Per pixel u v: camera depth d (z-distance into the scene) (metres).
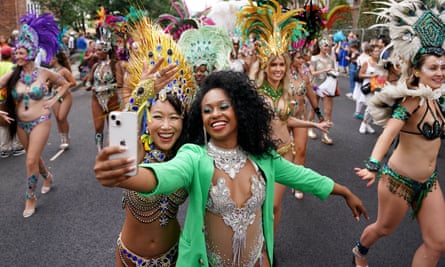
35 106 4.28
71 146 6.99
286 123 3.55
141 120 2.16
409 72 2.90
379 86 7.50
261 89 3.43
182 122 2.20
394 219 2.90
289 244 3.70
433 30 2.72
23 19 4.33
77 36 19.84
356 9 19.09
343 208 4.52
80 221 4.12
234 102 1.83
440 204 2.76
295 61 4.33
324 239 3.80
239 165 1.88
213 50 3.61
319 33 5.16
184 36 3.61
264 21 3.77
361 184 5.25
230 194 1.82
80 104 11.44
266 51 3.42
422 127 2.68
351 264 3.36
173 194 2.09
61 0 16.62
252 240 1.92
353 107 10.89
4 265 3.30
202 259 1.81
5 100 4.28
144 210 2.07
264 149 1.95
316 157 6.43
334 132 8.09
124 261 2.21
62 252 3.52
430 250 2.72
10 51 6.58
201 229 1.80
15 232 3.88
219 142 1.90
